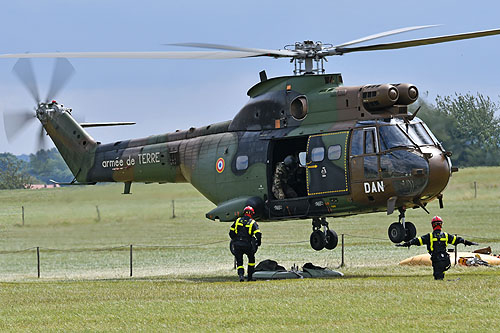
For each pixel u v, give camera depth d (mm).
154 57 76562
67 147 108438
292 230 173250
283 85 81875
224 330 48406
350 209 76562
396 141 73375
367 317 51062
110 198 193875
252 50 77188
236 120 86500
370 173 73875
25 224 194000
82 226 189250
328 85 79625
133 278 88500
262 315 52938
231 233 75875
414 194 72938
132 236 174250
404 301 56219
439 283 64812
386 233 156625
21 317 55625
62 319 54250
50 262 130375
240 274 75562
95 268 117062
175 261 121938
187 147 92500
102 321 52938
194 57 77062
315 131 78000
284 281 72438
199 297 62281
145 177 98875
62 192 196625
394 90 74625
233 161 84938
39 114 110500
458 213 193250
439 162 73312
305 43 81562
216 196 87500
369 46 77375
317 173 77188
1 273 114000
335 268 92125
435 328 47031
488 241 128000
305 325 49156
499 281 64750
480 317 49812
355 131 75188
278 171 81062
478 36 71000
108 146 104438
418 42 74250
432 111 136625
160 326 50375
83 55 77062
